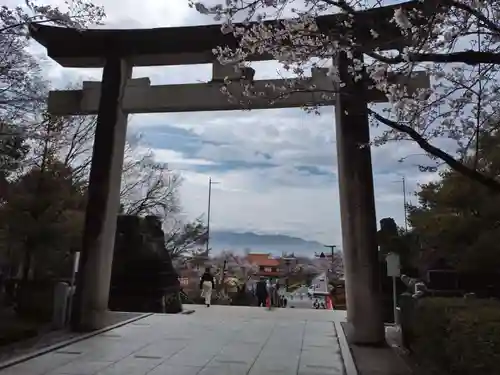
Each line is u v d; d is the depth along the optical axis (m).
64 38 12.15
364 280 10.15
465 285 12.20
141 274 15.96
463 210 10.96
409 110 6.15
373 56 5.96
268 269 50.91
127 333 10.93
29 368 7.55
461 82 6.12
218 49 10.21
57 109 12.81
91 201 11.74
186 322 12.73
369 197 10.51
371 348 9.56
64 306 11.42
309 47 6.72
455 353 5.95
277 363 8.10
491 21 5.20
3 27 10.37
